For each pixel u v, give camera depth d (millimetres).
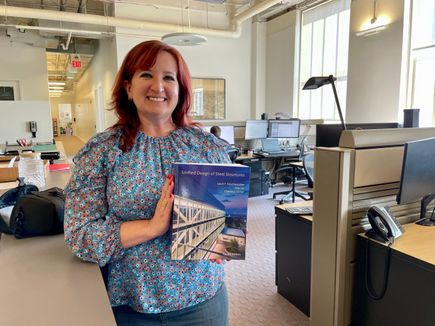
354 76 4980
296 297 2207
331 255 1727
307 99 6227
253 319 2098
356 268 1741
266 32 7043
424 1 4148
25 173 2227
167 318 951
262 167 5645
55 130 18656
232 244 894
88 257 891
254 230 3699
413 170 1626
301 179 5664
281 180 5828
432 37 4113
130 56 962
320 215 1768
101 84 8047
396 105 4395
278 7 6336
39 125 5246
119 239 877
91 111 10648
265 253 3084
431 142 1712
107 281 959
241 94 7094
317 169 1757
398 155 1761
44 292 843
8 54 6719
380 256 1605
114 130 968
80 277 918
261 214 4285
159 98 953
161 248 930
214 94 6785
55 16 5047
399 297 1530
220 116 6879
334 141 3098
